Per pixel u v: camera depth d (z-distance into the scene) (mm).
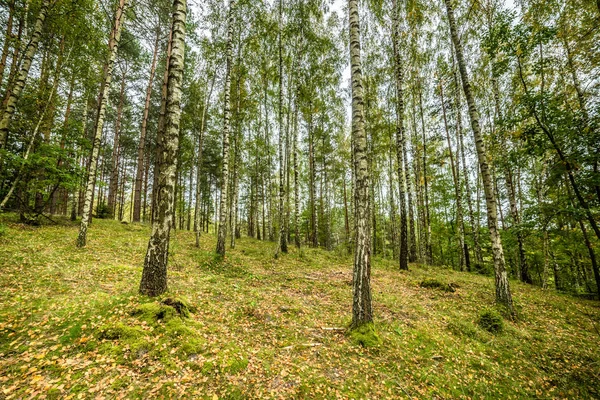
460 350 5324
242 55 14734
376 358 4707
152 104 21203
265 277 9375
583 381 4656
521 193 18734
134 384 3287
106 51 13516
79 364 3447
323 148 24031
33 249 7555
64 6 10164
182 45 5719
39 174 10836
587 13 9141
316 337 5254
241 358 4180
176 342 4156
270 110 22406
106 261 7750
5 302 4547
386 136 18391
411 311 7051
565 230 9367
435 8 13836
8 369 3189
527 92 8359
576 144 7789
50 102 12234
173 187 5707
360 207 5516
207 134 23219
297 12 14578
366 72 16797
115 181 21562
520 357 5320
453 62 16297
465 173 17406
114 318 4449
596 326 7113
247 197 34500
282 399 3492
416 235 31719
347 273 11344
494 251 8039
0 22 10656
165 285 5578
